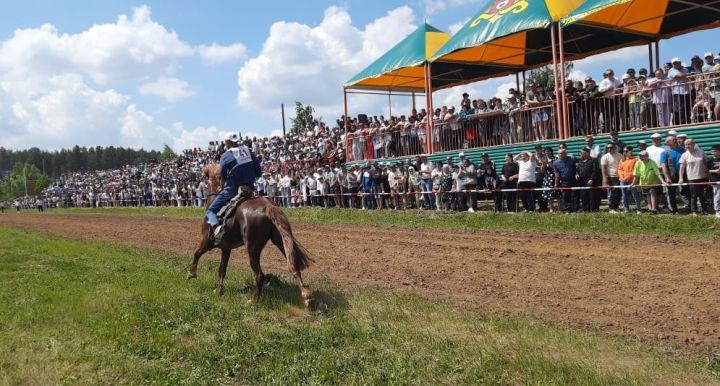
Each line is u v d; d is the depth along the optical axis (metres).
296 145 38.88
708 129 14.66
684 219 13.01
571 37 22.33
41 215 45.12
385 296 9.11
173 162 58.31
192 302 8.91
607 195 16.20
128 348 6.87
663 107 15.72
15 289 10.22
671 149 14.27
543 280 9.68
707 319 7.31
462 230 15.66
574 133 17.91
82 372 6.10
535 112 18.86
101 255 15.02
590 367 5.74
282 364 6.25
